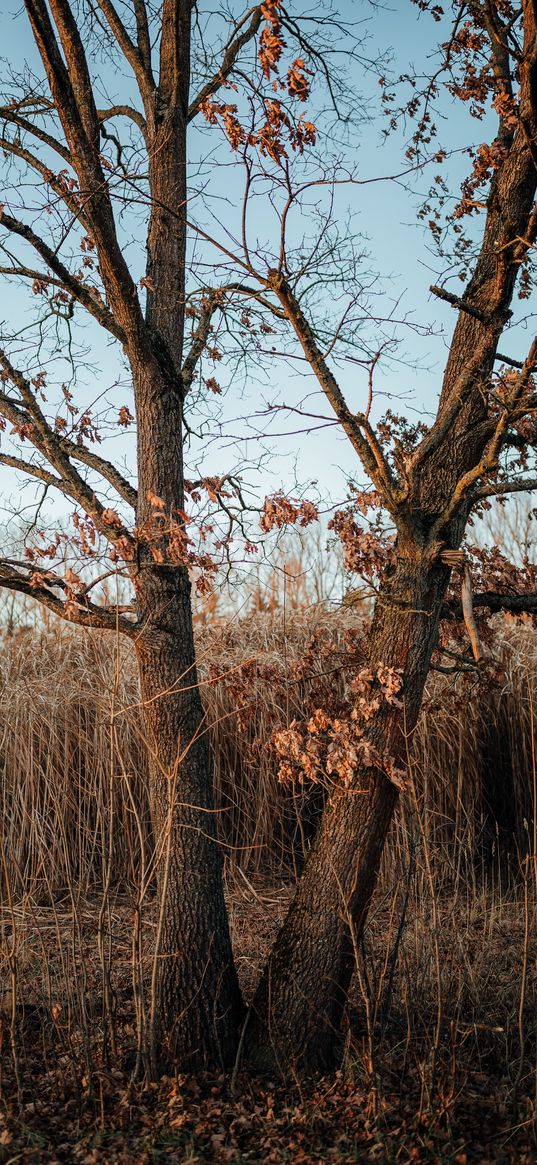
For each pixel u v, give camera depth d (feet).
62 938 16.80
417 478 11.41
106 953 16.24
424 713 21.93
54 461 12.96
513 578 14.23
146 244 13.58
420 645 11.73
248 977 15.30
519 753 22.62
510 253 11.14
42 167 12.55
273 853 21.99
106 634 23.86
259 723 22.12
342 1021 12.37
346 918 11.62
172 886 12.14
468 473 11.11
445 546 11.63
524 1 10.75
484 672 14.38
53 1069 12.19
